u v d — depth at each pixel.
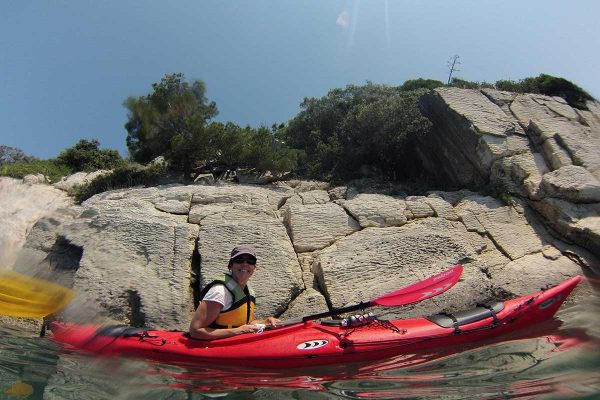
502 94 11.74
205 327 4.72
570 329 5.21
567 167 8.86
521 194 9.18
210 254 7.22
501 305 5.33
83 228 7.66
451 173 11.28
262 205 8.78
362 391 3.90
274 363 4.48
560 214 8.23
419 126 11.77
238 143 11.60
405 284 6.91
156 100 12.46
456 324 5.02
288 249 7.60
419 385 4.00
